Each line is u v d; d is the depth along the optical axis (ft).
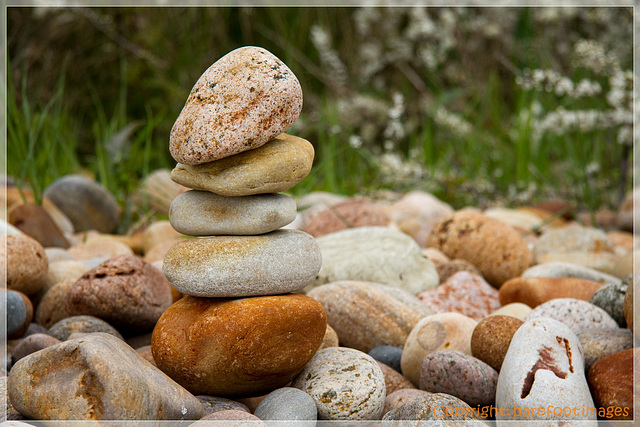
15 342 5.75
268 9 18.85
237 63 4.44
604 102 13.38
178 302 4.78
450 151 16.21
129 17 17.21
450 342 5.36
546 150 15.58
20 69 15.85
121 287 5.90
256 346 4.31
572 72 17.52
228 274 4.42
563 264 7.59
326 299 6.24
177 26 18.04
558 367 4.34
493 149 16.63
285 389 4.38
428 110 17.42
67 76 17.02
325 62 18.76
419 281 7.52
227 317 4.34
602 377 4.54
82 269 7.18
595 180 14.14
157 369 4.29
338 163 16.03
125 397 3.73
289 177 4.53
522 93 16.44
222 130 4.27
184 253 4.54
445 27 18.03
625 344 5.04
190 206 4.68
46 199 10.60
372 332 6.02
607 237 9.59
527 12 18.93
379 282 7.27
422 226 11.14
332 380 4.50
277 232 4.79
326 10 19.15
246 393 4.62
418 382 5.39
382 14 18.31
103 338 4.19
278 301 4.43
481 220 8.68
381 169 13.47
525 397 4.17
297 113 4.49
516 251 8.30
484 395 4.58
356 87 18.79
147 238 9.75
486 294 7.17
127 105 17.31
